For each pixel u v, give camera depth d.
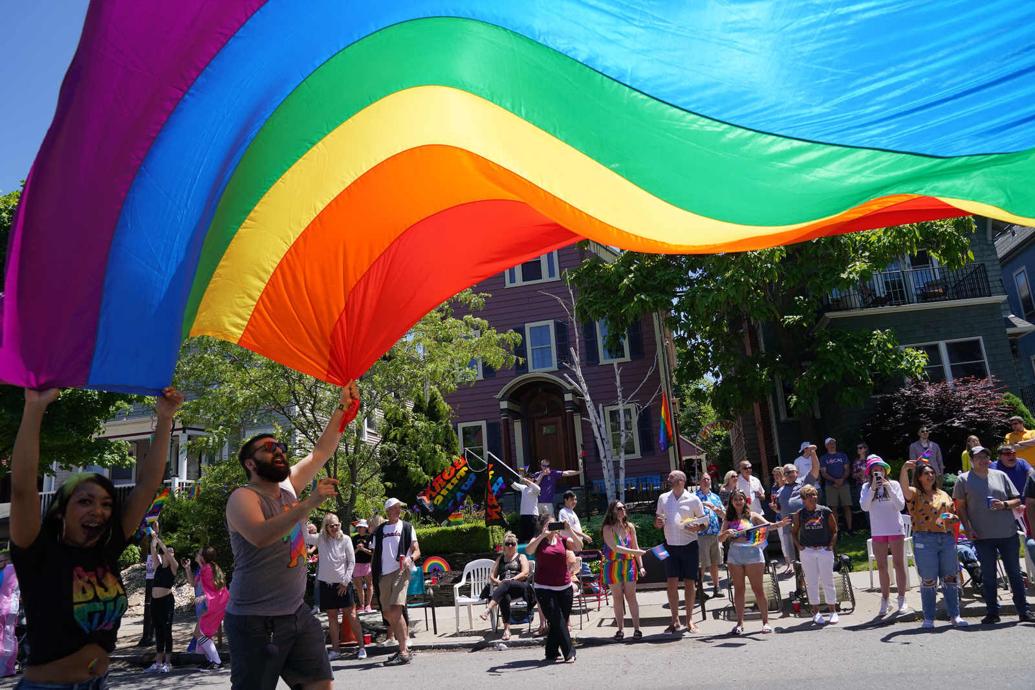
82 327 3.23
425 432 16.06
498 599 11.56
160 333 3.47
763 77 3.61
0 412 12.60
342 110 4.02
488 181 4.72
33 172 3.11
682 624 11.26
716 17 3.39
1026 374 30.55
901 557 9.95
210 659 11.80
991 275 22.19
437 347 15.59
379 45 3.78
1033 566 10.62
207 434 14.91
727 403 19.80
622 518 10.92
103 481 3.09
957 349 21.78
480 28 3.74
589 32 3.62
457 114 4.27
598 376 27.50
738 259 18.12
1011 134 3.64
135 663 12.46
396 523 10.84
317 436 14.88
